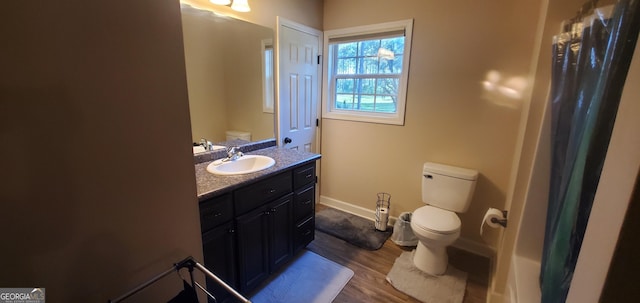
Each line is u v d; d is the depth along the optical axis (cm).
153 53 85
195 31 174
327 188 317
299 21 248
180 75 93
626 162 48
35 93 64
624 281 48
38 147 67
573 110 108
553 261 100
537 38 167
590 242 59
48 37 64
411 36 229
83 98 72
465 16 204
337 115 288
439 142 233
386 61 257
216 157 193
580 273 62
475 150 217
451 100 221
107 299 85
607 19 88
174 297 94
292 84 249
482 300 176
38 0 62
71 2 67
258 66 217
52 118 68
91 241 79
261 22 213
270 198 173
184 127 97
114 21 75
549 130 137
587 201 85
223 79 194
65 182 72
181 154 98
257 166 196
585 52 101
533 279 131
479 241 227
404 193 261
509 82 196
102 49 73
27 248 69
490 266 209
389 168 265
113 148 80
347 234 251
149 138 88
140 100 84
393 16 236
